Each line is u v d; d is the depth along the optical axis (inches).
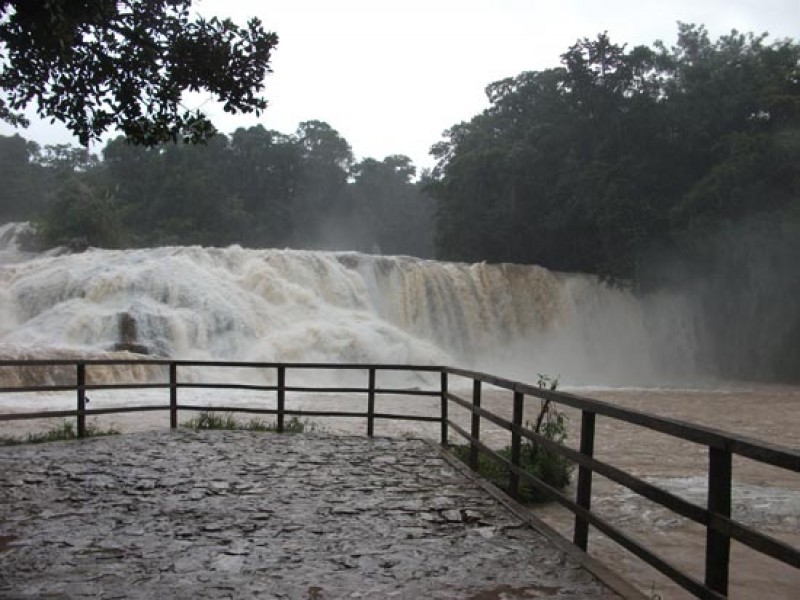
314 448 382.3
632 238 1710.1
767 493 383.6
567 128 1940.2
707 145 1820.9
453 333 1524.4
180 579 182.7
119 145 3137.3
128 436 417.4
